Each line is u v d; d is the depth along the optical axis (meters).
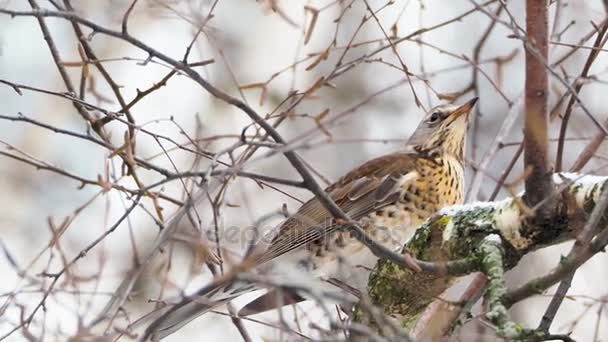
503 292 8.46
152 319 9.32
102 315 7.84
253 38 17.50
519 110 12.77
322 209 11.77
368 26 17.34
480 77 16.61
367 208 12.34
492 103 16.50
